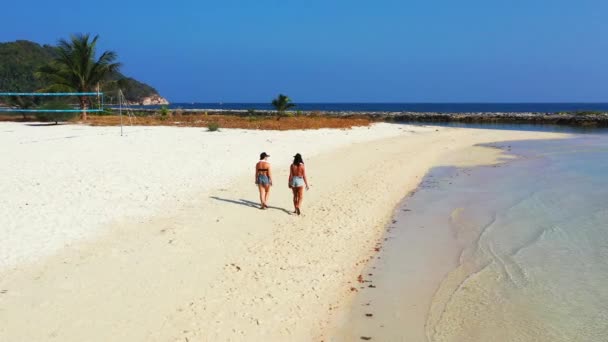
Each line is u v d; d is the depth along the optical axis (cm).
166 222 950
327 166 1755
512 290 729
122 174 1378
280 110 4694
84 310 586
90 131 2736
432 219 1135
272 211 1087
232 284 690
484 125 4988
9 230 851
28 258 733
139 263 737
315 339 573
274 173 1538
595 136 3481
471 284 751
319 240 917
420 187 1539
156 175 1389
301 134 2834
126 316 579
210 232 904
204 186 1286
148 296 633
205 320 586
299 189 1063
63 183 1232
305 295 680
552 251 906
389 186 1483
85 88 3950
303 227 989
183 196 1165
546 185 1573
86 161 1579
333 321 620
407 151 2402
